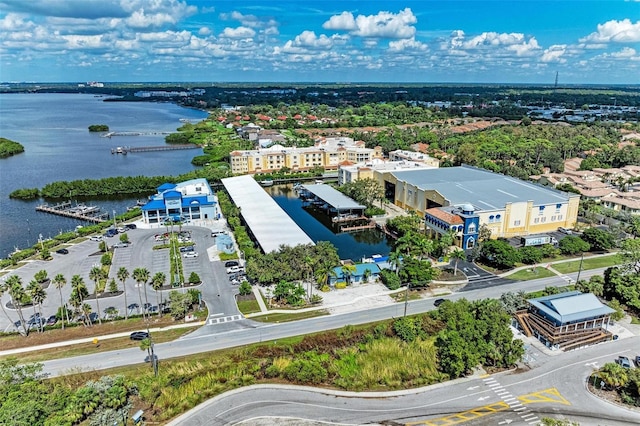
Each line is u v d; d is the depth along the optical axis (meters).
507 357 81.31
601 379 77.75
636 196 180.88
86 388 69.25
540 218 153.50
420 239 124.94
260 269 111.50
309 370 78.62
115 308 102.19
